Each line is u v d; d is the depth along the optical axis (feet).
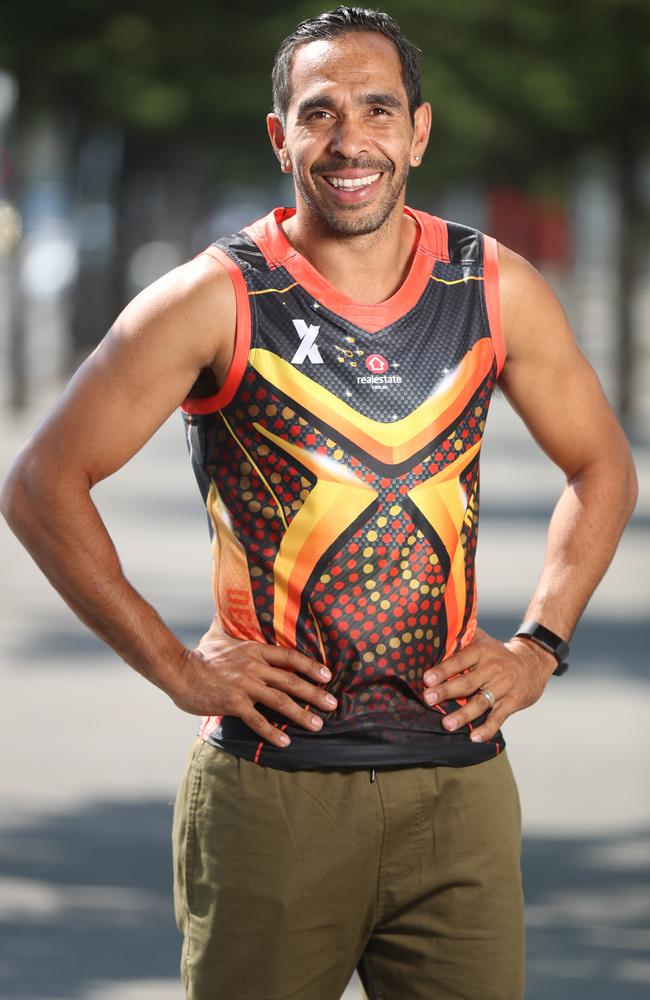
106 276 170.19
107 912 32.35
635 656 54.24
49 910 32.40
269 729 18.72
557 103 119.55
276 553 18.84
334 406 18.81
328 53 19.16
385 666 18.84
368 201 19.01
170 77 138.62
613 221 125.08
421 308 19.21
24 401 120.67
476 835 18.99
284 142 19.86
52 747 43.04
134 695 48.55
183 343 18.88
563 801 38.96
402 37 19.52
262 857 18.72
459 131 145.07
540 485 94.07
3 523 81.66
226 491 19.03
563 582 20.29
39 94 125.59
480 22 131.64
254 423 18.86
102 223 183.83
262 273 19.02
